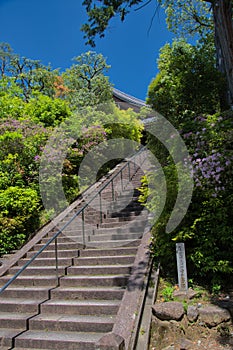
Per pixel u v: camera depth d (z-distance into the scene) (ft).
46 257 20.80
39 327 14.01
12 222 23.93
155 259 17.17
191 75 26.43
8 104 38.34
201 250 15.79
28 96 64.34
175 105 25.84
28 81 67.97
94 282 16.48
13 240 23.66
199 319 12.82
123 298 14.30
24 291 16.66
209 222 16.22
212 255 15.65
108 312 14.08
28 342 13.03
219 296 14.39
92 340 12.34
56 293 16.12
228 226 15.96
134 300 14.02
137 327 12.50
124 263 18.04
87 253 19.81
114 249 19.20
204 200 17.12
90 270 17.63
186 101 26.16
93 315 14.23
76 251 20.03
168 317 12.95
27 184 29.48
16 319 14.35
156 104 25.94
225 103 26.14
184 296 14.30
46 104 38.42
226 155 17.07
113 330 12.42
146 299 14.33
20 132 31.78
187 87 26.30
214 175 16.66
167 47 31.24
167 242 16.66
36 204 26.17
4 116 36.65
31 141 31.30
